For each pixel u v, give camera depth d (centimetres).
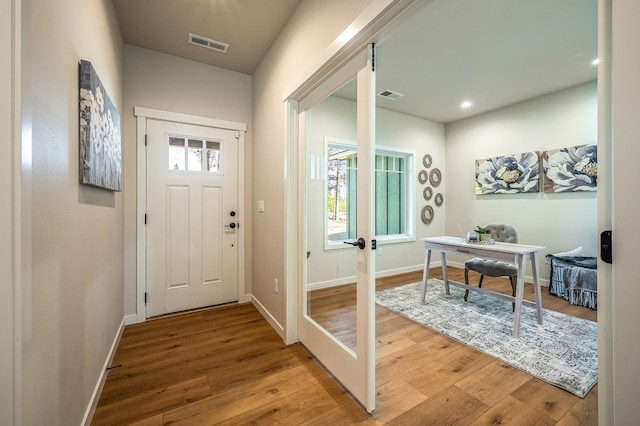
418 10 115
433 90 360
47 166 91
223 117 302
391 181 459
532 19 219
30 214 72
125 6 208
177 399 156
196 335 234
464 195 482
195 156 290
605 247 64
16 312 66
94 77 136
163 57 273
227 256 306
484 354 204
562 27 229
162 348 213
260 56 278
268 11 213
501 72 310
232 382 172
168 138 277
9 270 66
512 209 416
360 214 150
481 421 141
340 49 148
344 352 165
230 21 225
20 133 67
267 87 267
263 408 150
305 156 216
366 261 146
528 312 283
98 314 158
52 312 94
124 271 254
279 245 235
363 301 148
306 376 178
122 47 245
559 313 279
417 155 475
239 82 312
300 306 220
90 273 142
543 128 380
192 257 289
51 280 94
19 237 67
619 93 59
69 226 112
